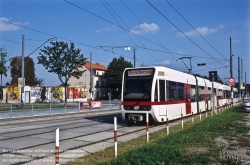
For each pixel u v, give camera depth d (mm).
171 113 19109
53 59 54375
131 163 7797
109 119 23250
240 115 25328
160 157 8305
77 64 56250
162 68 18172
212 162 8234
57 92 65562
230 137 12633
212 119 21188
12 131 15562
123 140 12555
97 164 7965
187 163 8016
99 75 88125
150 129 16531
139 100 17250
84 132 15016
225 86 45375
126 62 85750
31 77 93375
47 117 24422
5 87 62125
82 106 33000
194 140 11664
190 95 24344
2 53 38125
